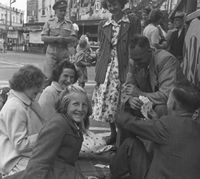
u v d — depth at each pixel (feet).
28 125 10.48
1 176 10.98
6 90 15.05
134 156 10.18
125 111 10.60
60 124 9.14
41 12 189.37
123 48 15.64
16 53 151.64
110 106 15.97
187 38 12.25
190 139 8.41
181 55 18.34
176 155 8.39
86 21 122.72
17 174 9.77
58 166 9.25
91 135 12.47
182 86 9.02
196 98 8.57
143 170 9.93
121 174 10.66
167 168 8.49
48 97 12.57
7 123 10.28
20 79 10.36
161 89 10.89
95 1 120.88
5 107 10.44
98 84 16.47
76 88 10.13
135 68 11.93
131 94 11.32
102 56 16.12
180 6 18.69
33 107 10.87
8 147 10.55
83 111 9.75
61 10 20.79
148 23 20.45
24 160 10.40
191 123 8.54
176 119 8.64
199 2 13.94
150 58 11.26
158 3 39.17
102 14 115.34
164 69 10.99
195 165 8.31
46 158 8.83
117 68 15.80
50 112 12.48
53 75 13.26
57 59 20.31
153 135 8.80
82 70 28.60
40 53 159.02
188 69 11.90
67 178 9.12
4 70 55.42
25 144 10.17
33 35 183.52
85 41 28.43
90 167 11.85
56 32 20.71
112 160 10.90
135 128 9.50
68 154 9.37
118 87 15.81
